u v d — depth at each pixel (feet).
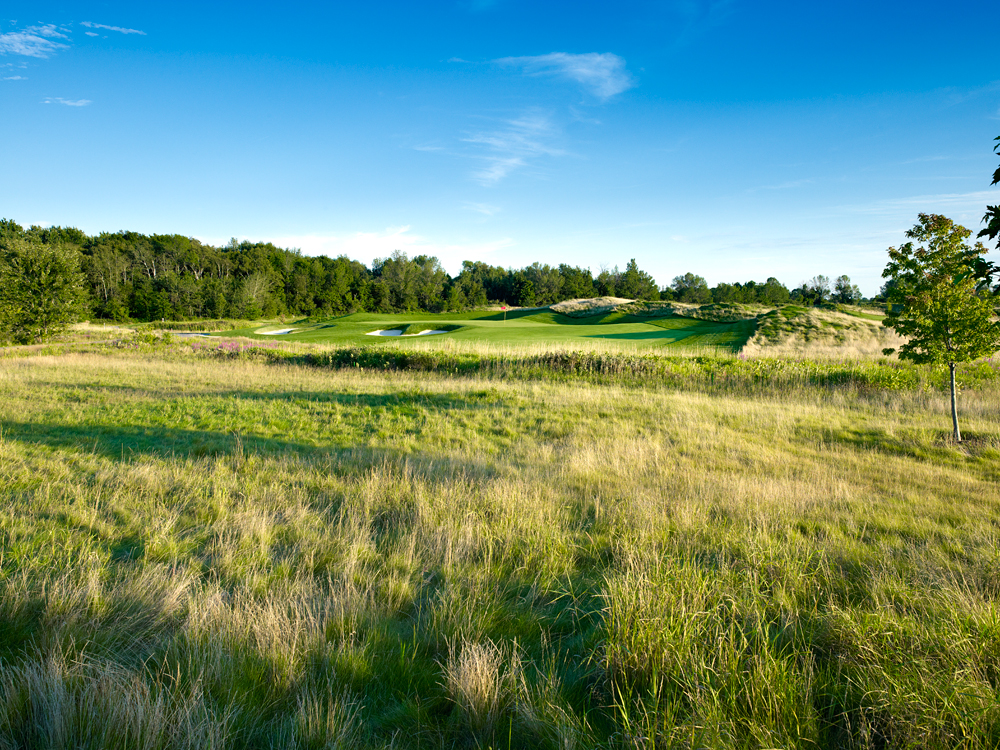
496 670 7.92
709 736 6.62
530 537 13.65
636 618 9.09
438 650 9.23
